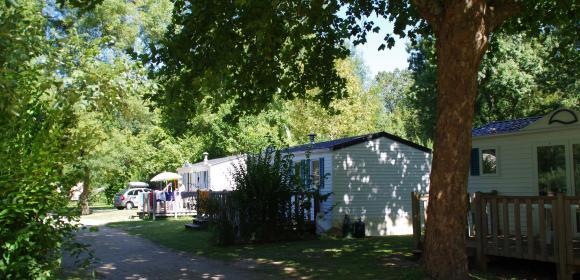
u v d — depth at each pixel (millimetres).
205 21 12188
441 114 9125
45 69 7320
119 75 8195
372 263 11680
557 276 9234
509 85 27688
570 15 12898
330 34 14344
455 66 8891
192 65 12352
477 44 8781
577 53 15266
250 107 13789
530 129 14203
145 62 12328
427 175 20844
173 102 12352
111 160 28891
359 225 18125
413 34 14812
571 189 13352
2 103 5617
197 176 34594
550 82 28156
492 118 30078
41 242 6004
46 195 5902
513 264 11125
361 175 19719
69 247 6410
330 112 15117
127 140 34812
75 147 6066
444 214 9008
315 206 18469
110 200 45938
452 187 8969
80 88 7352
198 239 17297
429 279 9016
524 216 14156
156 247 15695
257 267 11586
